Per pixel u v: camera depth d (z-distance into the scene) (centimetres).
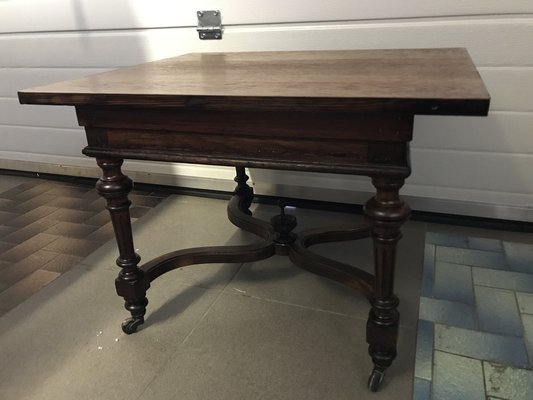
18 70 232
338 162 92
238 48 187
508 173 173
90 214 213
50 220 209
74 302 149
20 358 126
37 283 161
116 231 123
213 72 120
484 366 115
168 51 198
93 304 148
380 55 134
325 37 174
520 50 155
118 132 108
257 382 114
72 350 128
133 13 196
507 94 162
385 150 88
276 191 208
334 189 199
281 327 133
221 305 144
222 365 120
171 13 190
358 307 140
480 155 173
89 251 181
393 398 108
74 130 238
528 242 171
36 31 218
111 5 198
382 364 109
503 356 118
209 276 159
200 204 216
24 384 118
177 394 112
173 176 227
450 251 166
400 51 139
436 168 180
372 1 163
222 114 96
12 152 260
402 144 87
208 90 95
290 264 164
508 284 147
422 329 129
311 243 155
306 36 176
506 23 153
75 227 201
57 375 120
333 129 89
